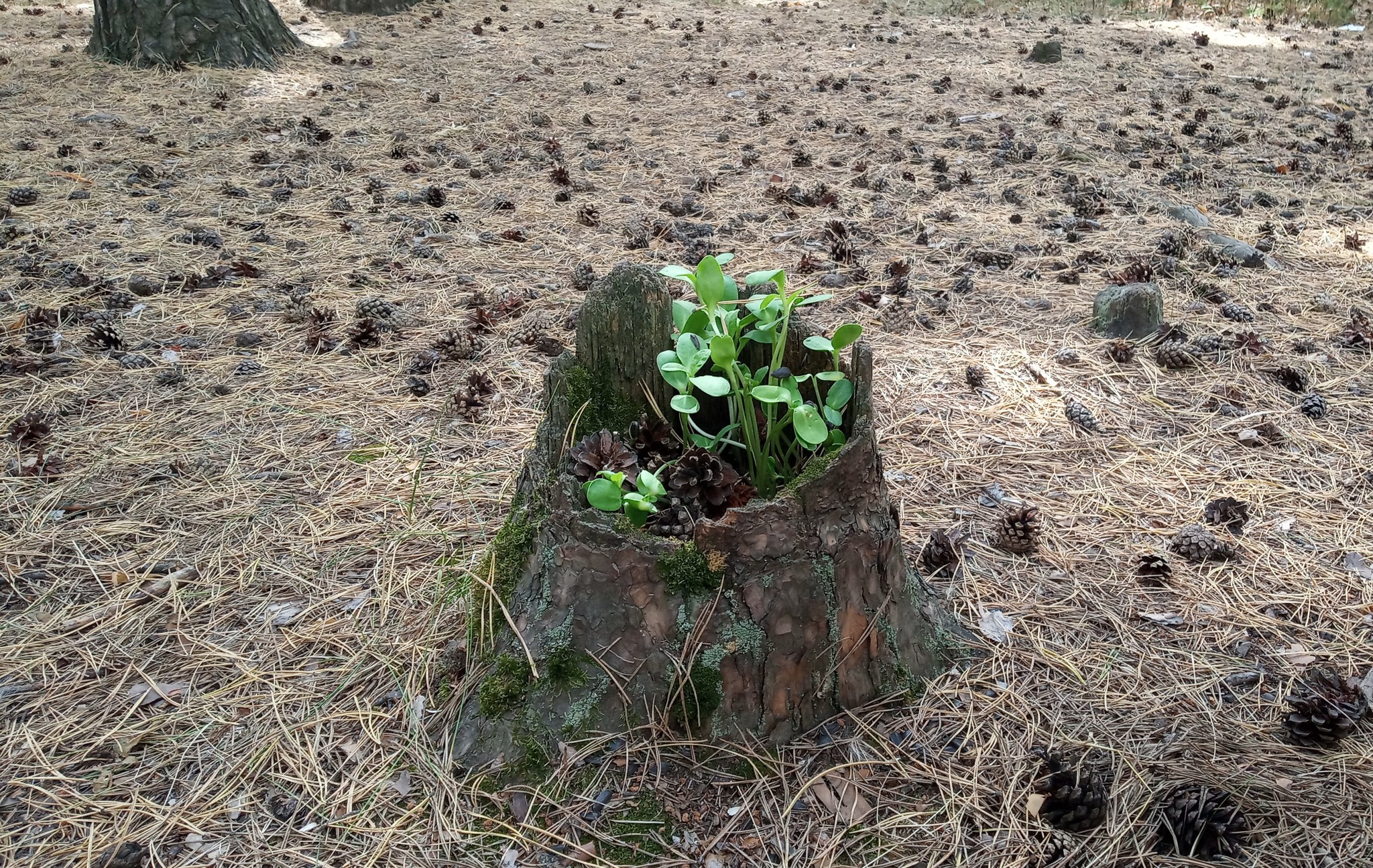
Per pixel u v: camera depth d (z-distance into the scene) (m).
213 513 2.91
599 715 2.04
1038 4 12.73
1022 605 2.60
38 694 2.26
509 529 2.23
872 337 4.16
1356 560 2.77
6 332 3.93
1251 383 3.78
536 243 5.11
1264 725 2.21
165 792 2.02
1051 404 3.65
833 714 2.15
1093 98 8.22
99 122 6.73
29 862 1.85
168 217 5.22
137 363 3.76
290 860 1.87
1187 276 4.74
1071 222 5.41
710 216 5.51
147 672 2.33
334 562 2.72
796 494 1.93
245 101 7.45
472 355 3.94
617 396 2.20
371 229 5.20
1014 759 2.10
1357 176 6.30
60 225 5.00
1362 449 3.34
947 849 1.90
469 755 2.07
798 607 1.99
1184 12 12.43
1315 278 4.78
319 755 2.10
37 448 3.19
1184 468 3.26
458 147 6.65
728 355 2.00
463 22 10.70
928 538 2.87
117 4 8.09
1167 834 1.92
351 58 8.93
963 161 6.57
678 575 1.92
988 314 4.41
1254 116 7.73
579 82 8.44
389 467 3.18
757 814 1.96
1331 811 1.98
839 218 5.53
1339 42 10.80
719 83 8.53
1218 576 2.73
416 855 1.88
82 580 2.63
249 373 3.74
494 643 2.17
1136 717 2.23
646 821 1.93
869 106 7.91
